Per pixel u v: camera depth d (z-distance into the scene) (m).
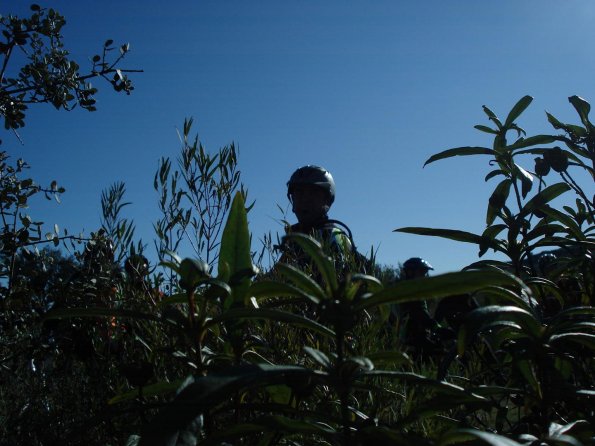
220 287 1.21
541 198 1.70
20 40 3.31
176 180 2.39
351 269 2.24
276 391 1.40
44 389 2.51
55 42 3.43
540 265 1.96
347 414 1.07
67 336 2.50
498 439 0.83
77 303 2.71
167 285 2.35
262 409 1.26
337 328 1.04
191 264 1.16
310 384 1.13
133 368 1.37
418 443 1.03
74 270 2.93
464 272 0.99
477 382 1.81
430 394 1.95
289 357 1.89
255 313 1.17
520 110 1.81
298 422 1.07
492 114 1.83
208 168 2.41
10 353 3.07
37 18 3.33
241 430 1.11
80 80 3.47
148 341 2.12
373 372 1.12
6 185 3.19
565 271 1.85
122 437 1.75
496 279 0.99
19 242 3.06
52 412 2.24
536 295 1.71
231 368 1.01
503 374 1.76
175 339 1.92
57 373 2.63
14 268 3.05
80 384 2.44
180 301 1.37
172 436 0.93
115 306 2.55
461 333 1.15
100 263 2.79
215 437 1.11
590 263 1.68
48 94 3.37
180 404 0.95
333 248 2.45
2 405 2.58
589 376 1.51
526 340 1.30
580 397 1.21
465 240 1.75
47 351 2.73
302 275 1.08
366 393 1.85
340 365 1.06
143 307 2.20
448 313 1.75
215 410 1.36
